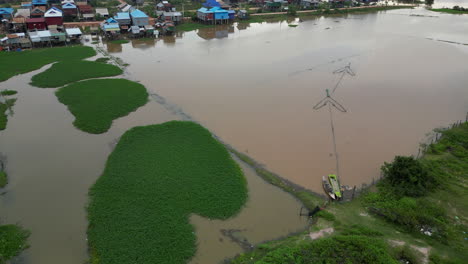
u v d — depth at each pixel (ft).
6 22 300.81
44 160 124.16
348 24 355.56
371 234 86.17
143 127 141.59
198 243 86.58
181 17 347.97
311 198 103.04
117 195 102.58
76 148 131.85
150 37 301.63
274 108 162.20
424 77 198.80
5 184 110.83
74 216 96.94
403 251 79.61
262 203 101.19
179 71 213.46
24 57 237.45
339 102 168.04
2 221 94.94
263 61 230.68
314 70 212.23
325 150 128.77
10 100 171.94
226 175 111.55
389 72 207.41
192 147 127.44
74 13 343.05
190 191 103.81
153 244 85.05
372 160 122.62
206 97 175.11
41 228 92.58
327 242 82.89
